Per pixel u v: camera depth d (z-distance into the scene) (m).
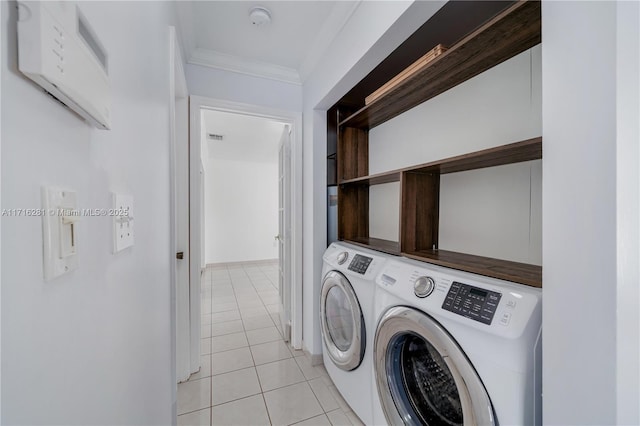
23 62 0.27
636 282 0.49
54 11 0.29
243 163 5.66
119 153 0.58
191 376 1.86
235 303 3.32
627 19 0.49
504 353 0.70
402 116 1.70
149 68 0.85
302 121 2.19
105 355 0.49
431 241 1.40
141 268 0.75
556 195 0.58
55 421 0.34
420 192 1.37
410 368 1.13
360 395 1.38
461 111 1.31
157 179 0.96
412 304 0.98
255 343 2.32
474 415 0.76
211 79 1.90
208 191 5.41
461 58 1.08
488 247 1.19
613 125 0.49
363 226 2.03
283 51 1.84
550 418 0.58
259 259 5.79
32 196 0.30
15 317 0.27
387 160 1.84
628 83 0.49
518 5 0.77
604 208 0.50
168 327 1.14
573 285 0.55
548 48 0.59
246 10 1.47
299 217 2.20
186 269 1.81
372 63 1.39
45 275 0.32
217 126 3.44
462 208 1.31
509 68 1.10
